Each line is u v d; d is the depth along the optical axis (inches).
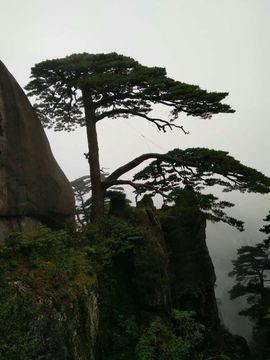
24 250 407.8
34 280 353.4
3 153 569.3
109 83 636.7
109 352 459.2
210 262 783.1
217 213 620.1
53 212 637.3
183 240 770.8
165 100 681.0
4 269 353.1
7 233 532.7
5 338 254.4
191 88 611.8
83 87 703.7
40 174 622.5
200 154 617.9
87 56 722.8
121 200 735.7
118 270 574.2
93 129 741.9
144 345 465.1
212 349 679.7
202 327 561.6
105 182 729.0
